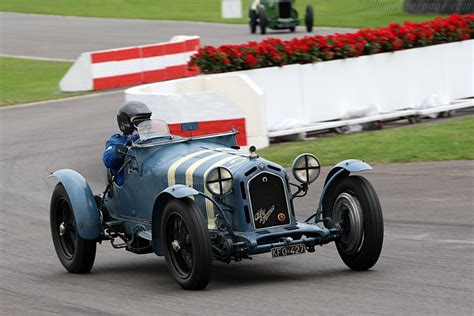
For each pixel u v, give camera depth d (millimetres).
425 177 35156
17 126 56250
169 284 23062
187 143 24625
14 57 93438
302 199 33188
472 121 46469
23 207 35031
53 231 26109
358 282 21688
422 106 49156
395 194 32750
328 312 19078
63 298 22359
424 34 49375
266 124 43125
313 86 45781
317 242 22250
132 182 24625
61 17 126250
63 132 52938
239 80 42875
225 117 40688
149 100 40500
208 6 131875
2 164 44219
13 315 20922
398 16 106625
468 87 51500
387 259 24141
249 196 21641
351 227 22469
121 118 25312
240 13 118000
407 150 40219
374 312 18859
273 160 39594
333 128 46625
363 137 44188
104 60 72500
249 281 22703
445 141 41562
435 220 28672
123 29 110875
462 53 51125
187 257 21766
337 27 102000
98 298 22062
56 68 85250
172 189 21312
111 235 25203
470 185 33312
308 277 22688
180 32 104812
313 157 22938
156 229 22297
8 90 73500
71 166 42781
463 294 20047
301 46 45562
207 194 22125
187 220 21125
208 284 22625
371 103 47625
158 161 23922
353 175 22859
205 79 43688
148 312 20156
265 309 19656
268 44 45344
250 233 21516
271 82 44625
